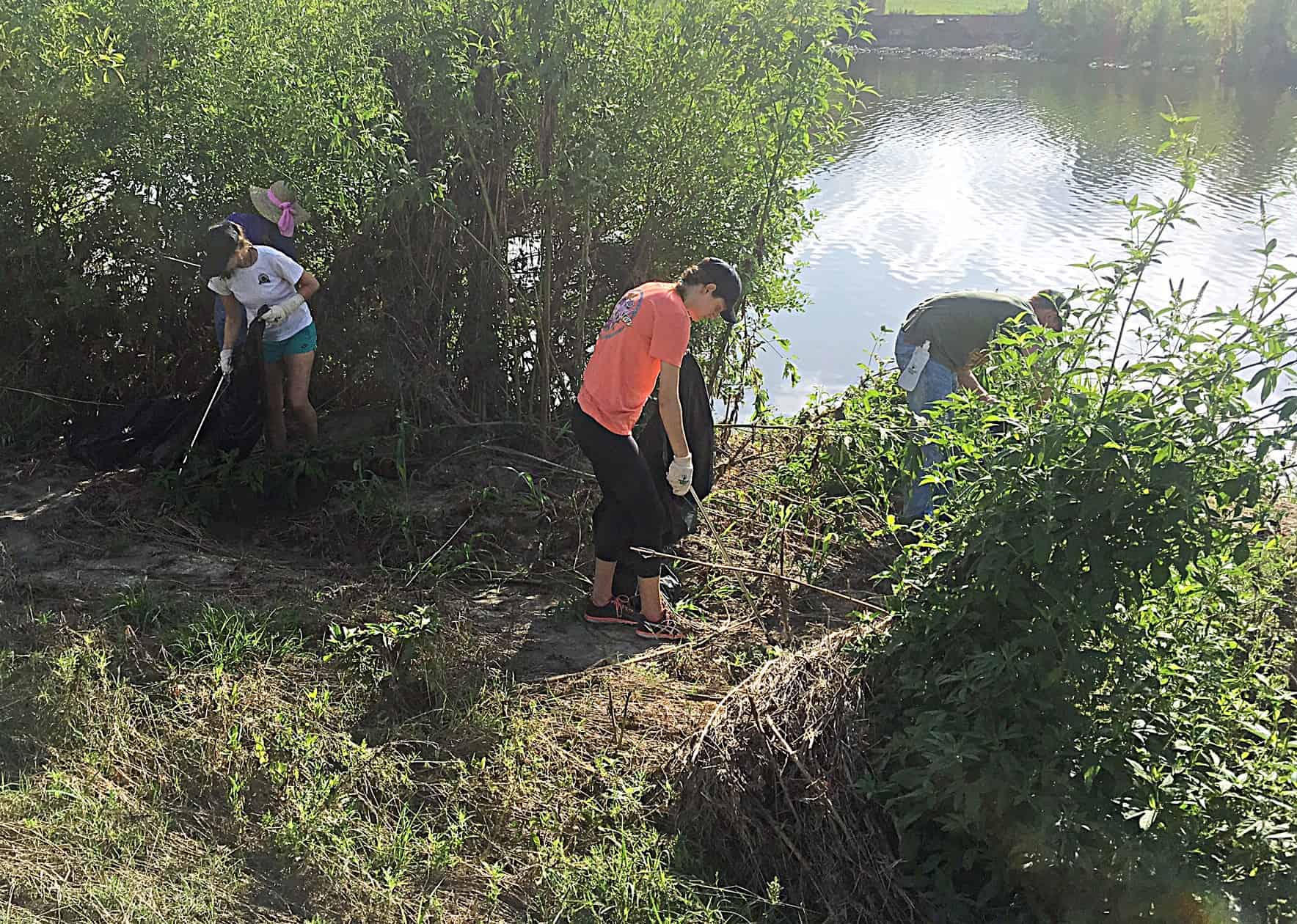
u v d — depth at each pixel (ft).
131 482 19.34
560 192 19.95
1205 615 13.52
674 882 11.42
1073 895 11.74
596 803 12.51
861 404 20.77
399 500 19.07
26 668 13.05
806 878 11.96
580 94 19.53
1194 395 11.76
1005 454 12.46
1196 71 88.48
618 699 14.40
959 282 37.22
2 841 10.50
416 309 20.86
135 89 19.98
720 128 20.52
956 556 13.30
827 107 21.04
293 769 12.16
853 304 35.81
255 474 19.02
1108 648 12.66
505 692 14.23
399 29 19.80
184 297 21.53
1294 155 52.37
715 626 16.40
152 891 10.32
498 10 19.62
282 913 10.66
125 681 13.33
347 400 22.27
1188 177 13.04
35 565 16.51
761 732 12.75
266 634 14.84
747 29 19.99
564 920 11.03
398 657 14.15
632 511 15.64
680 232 21.24
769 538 18.65
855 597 17.46
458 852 11.74
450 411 20.97
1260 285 12.95
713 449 16.48
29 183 20.38
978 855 12.37
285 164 20.11
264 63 19.99
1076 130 62.34
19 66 19.43
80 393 21.88
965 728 12.41
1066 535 11.88
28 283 20.59
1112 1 94.38
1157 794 11.87
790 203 22.12
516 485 19.88
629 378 15.10
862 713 13.26
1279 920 11.21
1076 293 14.08
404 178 18.78
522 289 21.13
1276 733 13.09
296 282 19.38
